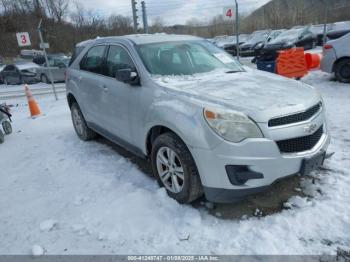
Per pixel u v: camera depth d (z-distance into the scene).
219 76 3.70
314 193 3.20
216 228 2.78
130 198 3.33
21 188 3.88
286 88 3.24
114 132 4.27
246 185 2.69
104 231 2.86
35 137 6.14
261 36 25.70
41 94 13.59
